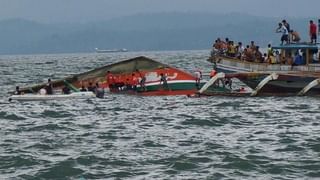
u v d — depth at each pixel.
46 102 71.69
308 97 71.88
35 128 51.31
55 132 48.91
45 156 39.03
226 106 65.00
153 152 39.75
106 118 57.06
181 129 49.62
